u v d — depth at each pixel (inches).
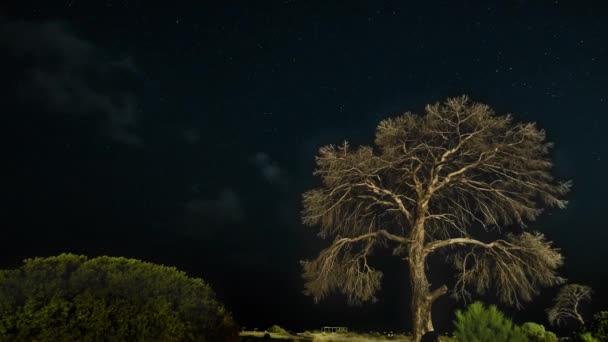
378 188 1248.8
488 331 292.2
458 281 1192.2
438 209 1349.7
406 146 1264.8
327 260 1210.0
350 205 1306.6
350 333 1212.5
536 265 1132.5
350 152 1216.2
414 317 1167.6
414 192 1330.0
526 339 297.1
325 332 1218.6
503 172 1226.0
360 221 1317.7
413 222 1253.1
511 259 1146.7
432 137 1259.2
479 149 1222.3
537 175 1202.0
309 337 1085.1
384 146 1217.4
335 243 1229.7
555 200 1139.3
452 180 1254.9
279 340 956.0
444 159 1240.2
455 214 1322.6
